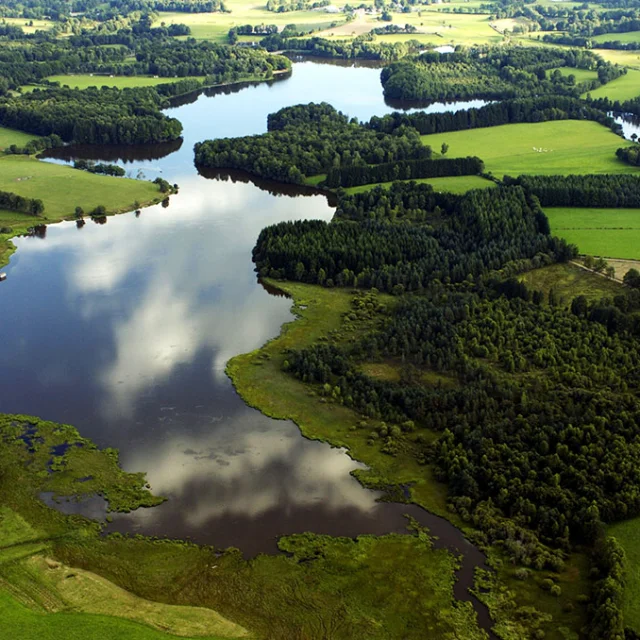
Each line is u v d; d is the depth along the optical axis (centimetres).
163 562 16275
